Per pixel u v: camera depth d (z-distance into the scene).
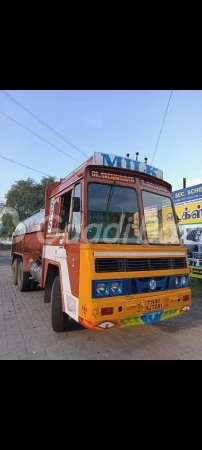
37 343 4.41
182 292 4.18
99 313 3.24
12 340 4.56
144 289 3.70
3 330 5.08
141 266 3.71
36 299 7.77
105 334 4.79
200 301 7.46
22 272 8.62
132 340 4.53
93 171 3.87
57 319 4.73
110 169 4.02
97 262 3.35
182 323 5.45
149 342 4.44
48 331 4.98
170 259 4.16
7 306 6.96
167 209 4.70
